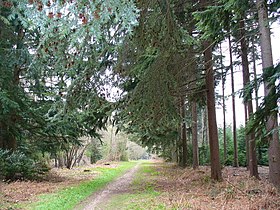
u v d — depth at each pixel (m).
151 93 8.09
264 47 7.95
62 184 13.62
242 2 7.31
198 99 13.38
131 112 8.55
